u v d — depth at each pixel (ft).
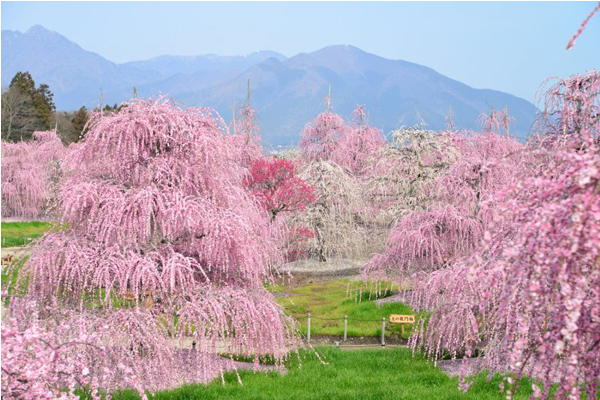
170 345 28.86
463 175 45.09
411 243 45.65
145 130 28.53
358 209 74.54
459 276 31.53
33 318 22.91
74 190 27.27
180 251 30.30
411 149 62.85
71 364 19.93
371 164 70.18
